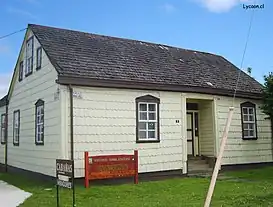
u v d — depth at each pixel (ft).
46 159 47.85
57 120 44.34
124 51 56.44
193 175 52.44
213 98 56.85
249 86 63.10
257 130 61.82
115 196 35.37
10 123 67.56
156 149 49.83
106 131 45.96
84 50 51.44
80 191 38.58
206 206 18.54
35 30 52.60
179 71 56.95
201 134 59.36
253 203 29.71
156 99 50.52
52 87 46.44
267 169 57.67
